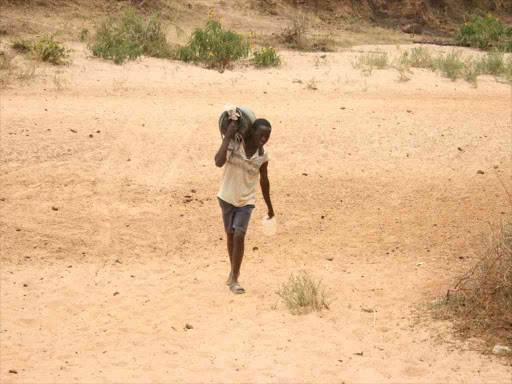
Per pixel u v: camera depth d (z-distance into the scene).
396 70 24.45
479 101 20.38
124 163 13.57
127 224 11.33
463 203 12.31
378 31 37.06
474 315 7.50
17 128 14.59
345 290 8.66
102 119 15.77
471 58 27.61
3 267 9.71
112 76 20.56
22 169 12.85
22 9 26.62
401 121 17.05
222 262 10.02
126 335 7.54
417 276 9.15
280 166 13.88
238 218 8.67
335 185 13.08
